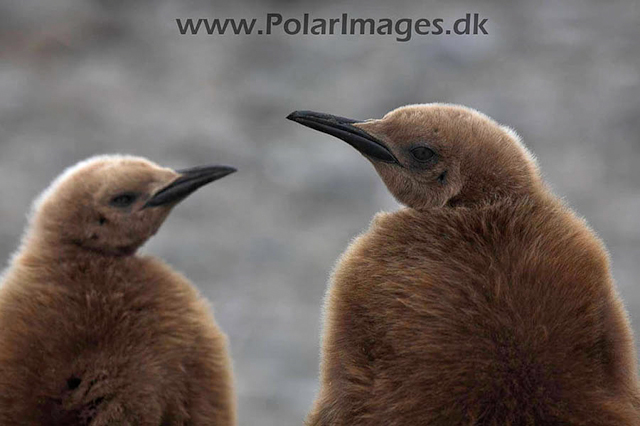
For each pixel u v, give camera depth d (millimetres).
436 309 5062
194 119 24703
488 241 5234
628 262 18922
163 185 6707
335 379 5293
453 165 5617
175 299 6285
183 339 6082
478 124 5699
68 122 24391
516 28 26891
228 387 6227
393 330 5121
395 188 5836
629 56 25469
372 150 5918
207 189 22578
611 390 4941
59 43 27156
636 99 23922
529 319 4934
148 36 27859
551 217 5332
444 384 4941
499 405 4875
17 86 25344
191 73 26500
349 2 28641
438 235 5340
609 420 4816
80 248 6508
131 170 6730
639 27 26875
